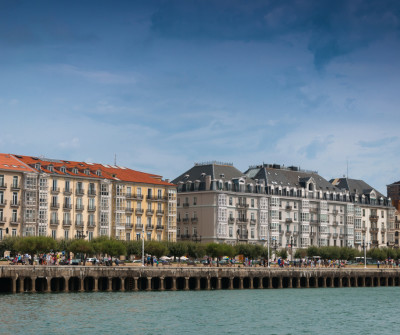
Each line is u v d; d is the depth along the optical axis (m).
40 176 172.88
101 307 105.00
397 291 159.12
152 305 110.69
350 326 94.69
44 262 135.75
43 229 172.50
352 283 176.50
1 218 165.50
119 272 131.50
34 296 116.31
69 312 98.06
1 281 123.75
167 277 139.50
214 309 108.50
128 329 86.19
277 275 157.12
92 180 183.50
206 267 144.12
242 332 87.06
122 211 189.50
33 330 83.25
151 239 182.25
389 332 90.00
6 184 166.75
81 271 126.62
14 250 153.25
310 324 95.62
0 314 93.88
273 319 99.44
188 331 86.44
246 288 154.00
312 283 169.38
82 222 180.12
